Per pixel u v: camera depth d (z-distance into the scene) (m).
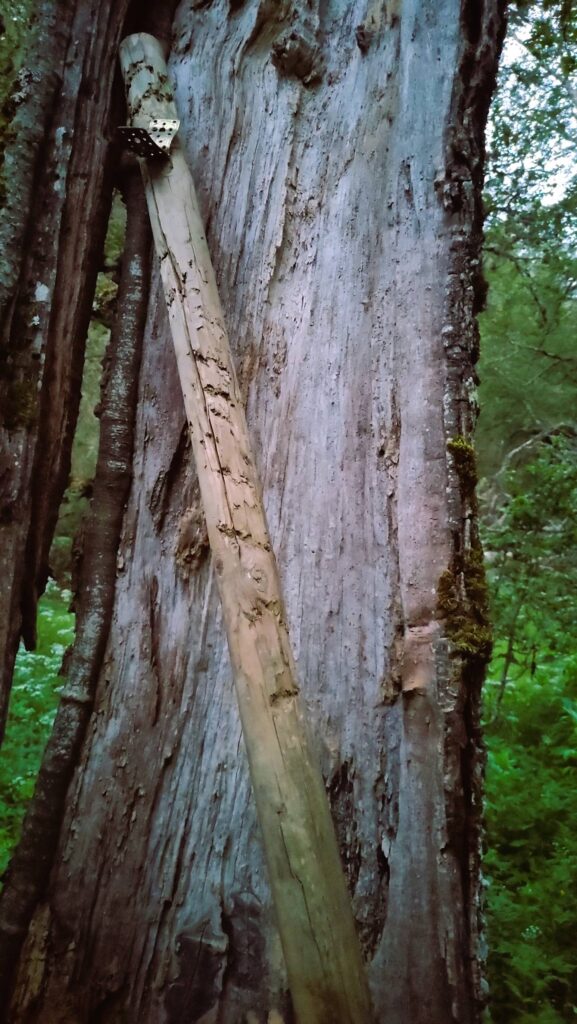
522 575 4.55
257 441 1.85
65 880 1.71
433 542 1.61
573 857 2.90
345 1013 1.25
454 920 1.43
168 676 1.79
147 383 1.97
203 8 2.24
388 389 1.75
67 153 2.01
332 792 1.59
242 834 1.63
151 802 1.72
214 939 1.57
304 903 1.28
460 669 1.52
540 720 4.59
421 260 1.77
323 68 2.08
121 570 1.89
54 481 1.96
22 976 1.64
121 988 1.62
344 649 1.67
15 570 1.85
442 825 1.47
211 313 1.80
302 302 1.91
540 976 2.33
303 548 1.75
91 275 2.06
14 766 3.65
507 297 6.29
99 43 2.11
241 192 2.03
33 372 1.90
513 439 7.07
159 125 1.94
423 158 1.82
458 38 1.85
